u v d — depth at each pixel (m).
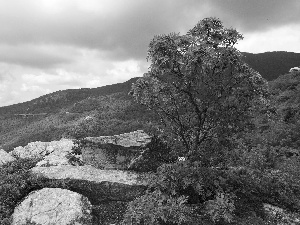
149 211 7.56
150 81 8.88
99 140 10.95
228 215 7.48
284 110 26.25
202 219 7.85
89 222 8.20
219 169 9.79
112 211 9.08
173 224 7.61
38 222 7.95
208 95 8.23
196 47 7.66
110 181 9.33
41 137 117.88
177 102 8.85
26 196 9.05
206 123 8.92
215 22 8.13
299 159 15.15
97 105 196.50
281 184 9.60
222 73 8.18
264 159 13.31
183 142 9.42
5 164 11.24
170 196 8.09
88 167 10.52
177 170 8.48
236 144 9.12
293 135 19.77
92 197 9.46
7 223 8.07
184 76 8.13
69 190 9.11
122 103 168.25
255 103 8.31
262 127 21.88
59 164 11.35
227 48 7.78
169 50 7.87
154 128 10.64
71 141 14.84
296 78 43.31
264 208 8.52
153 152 10.44
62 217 8.07
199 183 8.38
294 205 8.74
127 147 10.41
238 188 9.04
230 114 8.21
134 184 9.26
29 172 10.14
